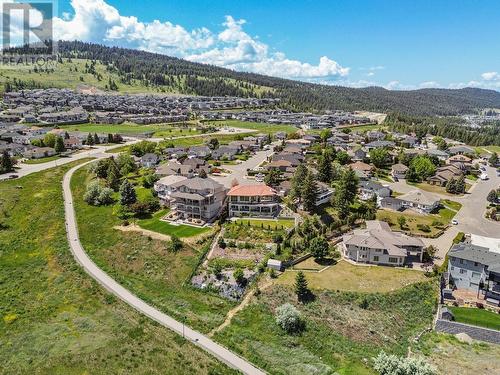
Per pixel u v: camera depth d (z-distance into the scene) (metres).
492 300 75.00
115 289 80.06
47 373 56.81
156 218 107.88
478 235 103.19
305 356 61.50
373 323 69.19
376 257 85.81
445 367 60.12
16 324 69.81
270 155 185.00
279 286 77.38
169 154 178.62
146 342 63.41
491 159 191.00
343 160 168.12
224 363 59.41
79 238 101.75
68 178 147.88
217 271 82.44
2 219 113.38
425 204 117.56
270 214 105.38
